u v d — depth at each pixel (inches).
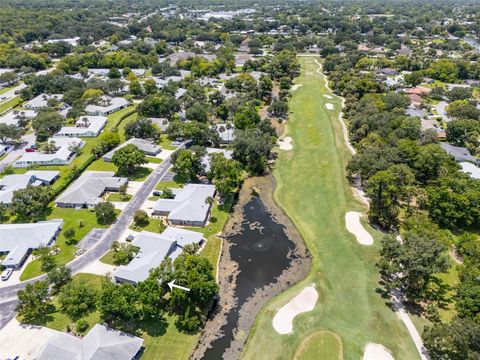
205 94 7632.9
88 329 2672.2
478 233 3791.8
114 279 3112.7
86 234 3740.2
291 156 5477.4
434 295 3029.0
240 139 5049.2
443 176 4254.4
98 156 5423.2
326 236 3804.1
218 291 3034.0
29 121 6540.4
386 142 4987.7
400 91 7618.1
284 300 3043.8
